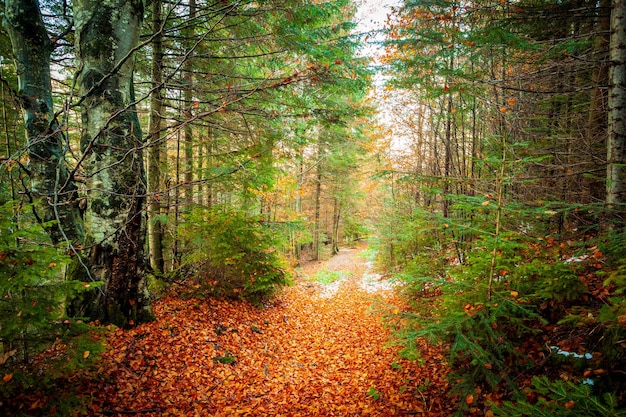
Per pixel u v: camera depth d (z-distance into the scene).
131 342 4.70
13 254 2.72
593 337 3.11
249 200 9.87
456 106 8.47
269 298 9.11
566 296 3.49
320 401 4.65
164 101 7.58
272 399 4.65
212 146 9.12
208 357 5.12
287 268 11.46
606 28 5.36
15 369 2.77
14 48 4.79
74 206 5.30
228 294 7.73
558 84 6.18
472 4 6.15
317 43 7.54
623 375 2.59
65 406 2.82
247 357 5.62
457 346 2.98
